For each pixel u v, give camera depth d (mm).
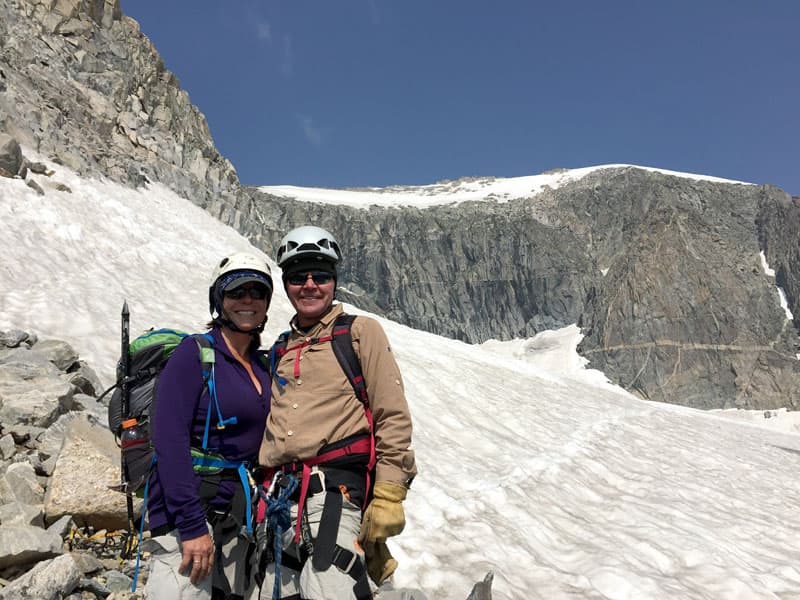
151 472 2721
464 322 173750
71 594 3756
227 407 2781
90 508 4453
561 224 192625
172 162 35312
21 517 4223
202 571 2520
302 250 2947
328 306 2996
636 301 157000
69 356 7414
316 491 2635
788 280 167750
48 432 5305
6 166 18938
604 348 154875
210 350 2816
